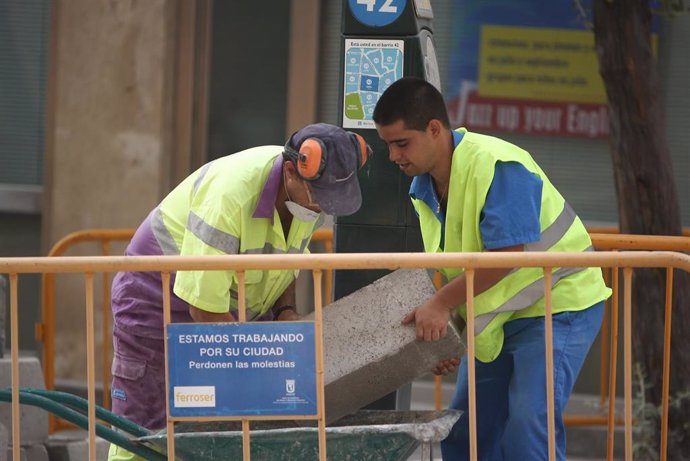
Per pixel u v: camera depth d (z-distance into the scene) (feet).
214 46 90.63
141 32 88.94
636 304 66.64
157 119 89.10
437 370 48.73
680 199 85.46
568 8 85.46
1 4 94.22
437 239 49.80
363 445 43.45
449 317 46.16
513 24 86.28
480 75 87.10
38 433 65.05
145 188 89.61
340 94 55.06
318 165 43.98
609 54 64.49
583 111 86.17
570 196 86.79
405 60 54.19
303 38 89.30
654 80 64.80
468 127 87.61
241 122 90.89
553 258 42.65
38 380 62.85
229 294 47.85
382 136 46.96
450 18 87.15
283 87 90.33
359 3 54.24
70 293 91.20
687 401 65.10
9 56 94.48
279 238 47.55
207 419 42.39
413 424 43.86
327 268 42.16
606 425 77.25
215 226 45.65
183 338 42.22
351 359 46.14
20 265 42.04
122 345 52.21
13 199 93.76
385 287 47.57
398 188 54.85
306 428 43.32
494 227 45.55
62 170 91.30
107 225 90.48
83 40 90.07
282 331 42.16
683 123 84.79
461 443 53.06
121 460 51.39
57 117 91.04
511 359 51.11
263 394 42.32
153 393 52.24
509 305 47.75
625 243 61.31
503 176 46.03
